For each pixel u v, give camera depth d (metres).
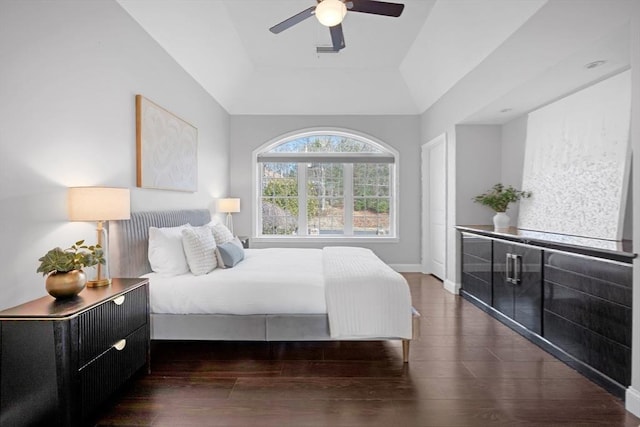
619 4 2.09
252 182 5.89
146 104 3.06
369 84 5.41
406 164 5.89
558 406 1.96
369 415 1.89
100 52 2.50
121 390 2.13
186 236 2.83
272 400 2.03
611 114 2.86
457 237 4.46
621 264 2.01
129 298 2.09
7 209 1.81
